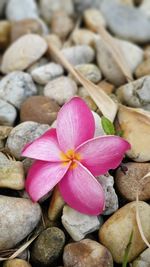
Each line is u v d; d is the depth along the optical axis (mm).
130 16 602
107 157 409
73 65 545
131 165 439
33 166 416
